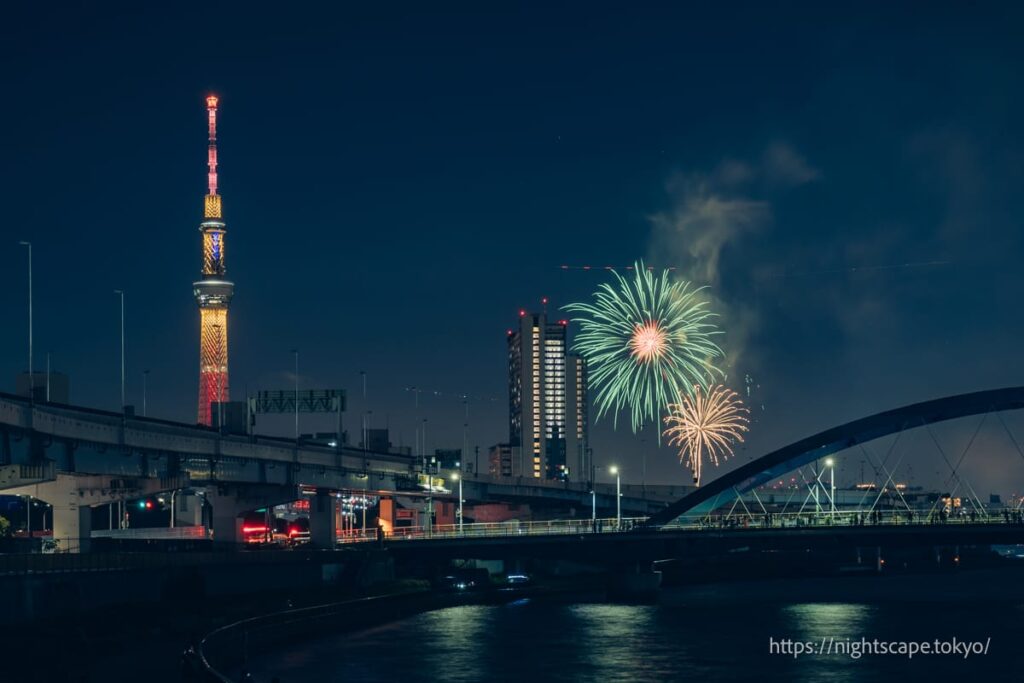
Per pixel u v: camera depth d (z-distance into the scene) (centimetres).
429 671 9856
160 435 14025
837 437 17512
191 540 16538
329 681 9300
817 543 16925
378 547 17925
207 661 8588
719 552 17525
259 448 16488
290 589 14862
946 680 9544
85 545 13275
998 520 15900
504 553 18162
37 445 11588
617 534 17550
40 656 8619
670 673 9850
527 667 10106
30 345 12250
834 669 10062
